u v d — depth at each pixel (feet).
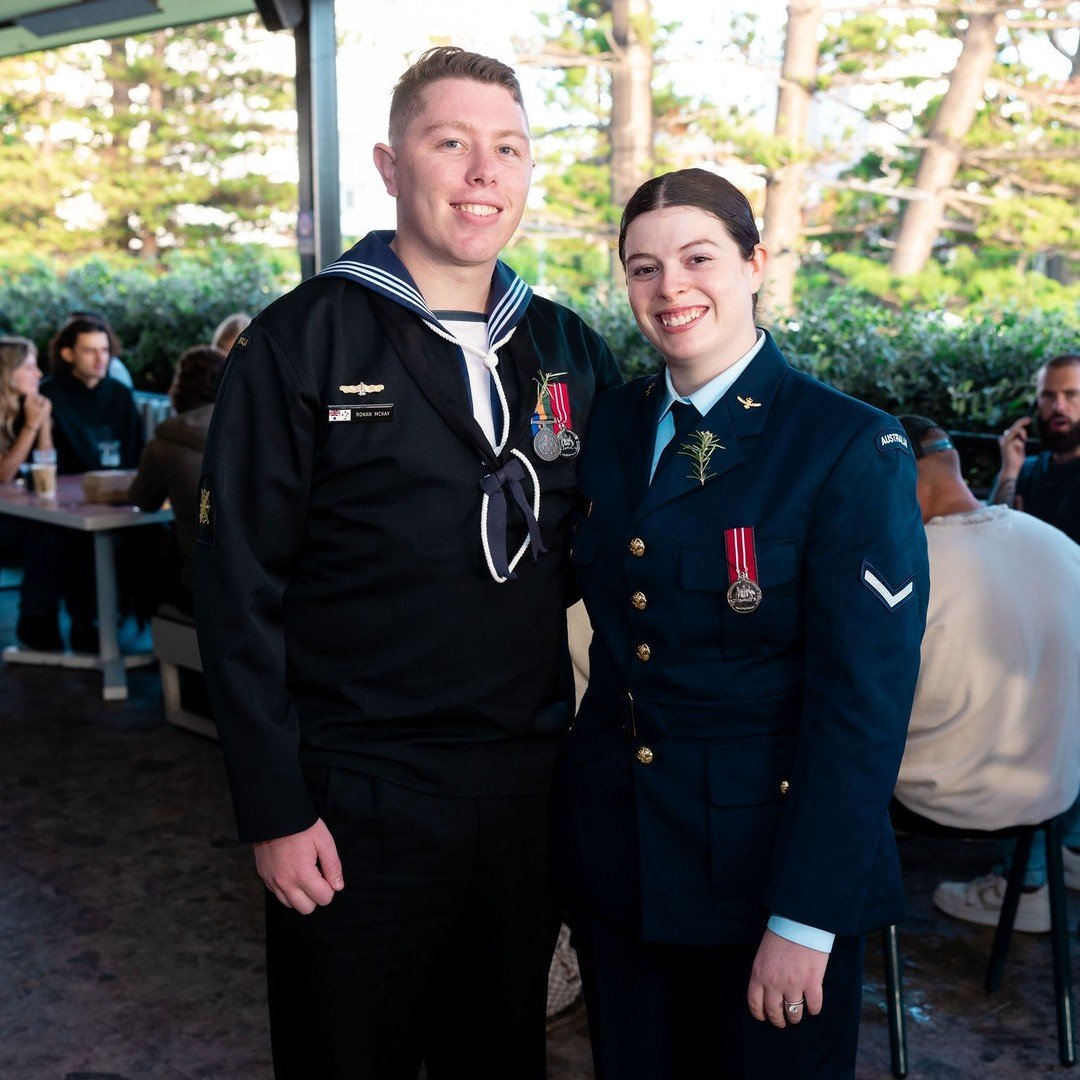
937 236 24.50
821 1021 4.70
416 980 5.11
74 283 27.89
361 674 4.94
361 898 4.92
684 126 26.89
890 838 4.80
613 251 27.25
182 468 12.43
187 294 25.63
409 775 4.94
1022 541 7.29
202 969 8.45
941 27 23.57
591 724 5.16
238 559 4.69
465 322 5.09
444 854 4.99
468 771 5.02
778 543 4.49
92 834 10.53
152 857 10.11
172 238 49.14
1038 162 23.30
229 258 44.19
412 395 4.85
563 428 5.15
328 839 4.82
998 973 8.15
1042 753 7.14
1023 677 7.04
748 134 25.34
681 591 4.63
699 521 4.63
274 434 4.72
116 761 12.14
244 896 9.47
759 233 4.75
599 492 5.04
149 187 48.14
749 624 4.55
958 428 14.90
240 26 46.93
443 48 4.91
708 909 4.64
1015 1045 7.60
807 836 4.36
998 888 9.02
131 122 48.37
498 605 5.00
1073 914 9.11
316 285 4.91
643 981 4.99
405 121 4.88
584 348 5.52
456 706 4.99
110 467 16.26
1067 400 10.68
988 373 14.53
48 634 15.29
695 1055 5.20
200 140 47.75
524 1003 5.39
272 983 5.17
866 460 4.43
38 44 20.31
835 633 4.38
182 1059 7.43
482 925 5.24
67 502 14.14
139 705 13.71
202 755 12.31
